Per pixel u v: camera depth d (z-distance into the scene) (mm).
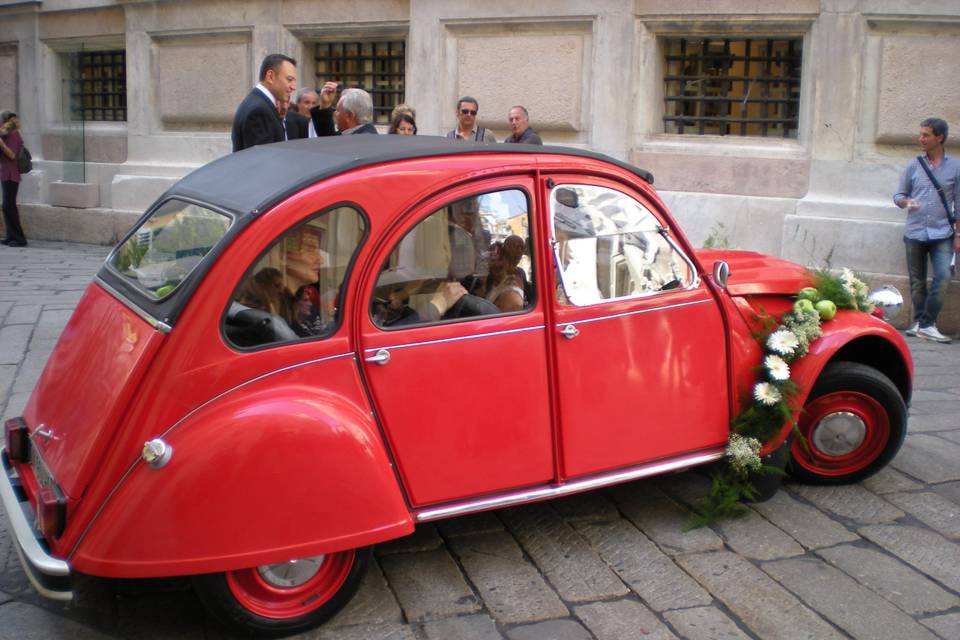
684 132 9250
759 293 4184
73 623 3334
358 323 3256
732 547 3916
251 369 3096
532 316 3547
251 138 6043
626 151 9156
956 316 8070
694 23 8781
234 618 3121
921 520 4195
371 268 3275
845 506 4332
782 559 3820
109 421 2982
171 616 3393
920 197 7684
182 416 3010
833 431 4438
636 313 3768
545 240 3588
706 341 3965
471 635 3268
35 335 7070
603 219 3730
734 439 4027
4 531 4004
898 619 3383
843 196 8383
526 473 3584
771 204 8656
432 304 3412
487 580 3641
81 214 12789
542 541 3959
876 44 8172
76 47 13070
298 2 10859
